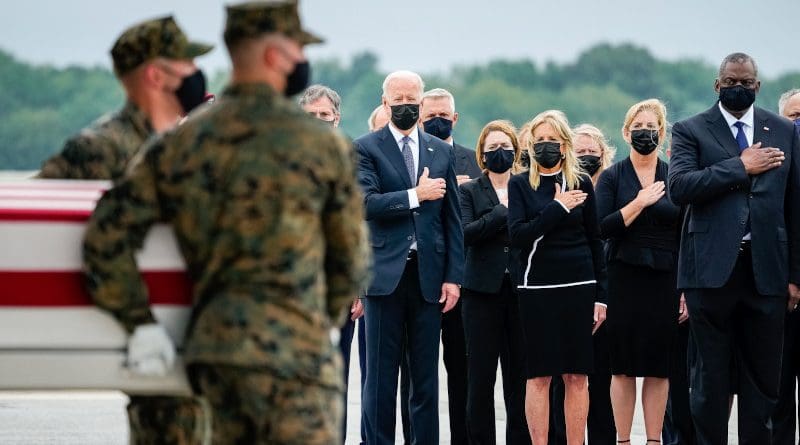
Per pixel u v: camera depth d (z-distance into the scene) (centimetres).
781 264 1475
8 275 903
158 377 904
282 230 870
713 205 1481
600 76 17238
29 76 15388
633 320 1614
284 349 862
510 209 1520
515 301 1582
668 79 17062
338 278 913
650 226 1614
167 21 1034
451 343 1627
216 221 874
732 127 1502
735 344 1505
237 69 898
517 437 1598
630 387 1627
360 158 1545
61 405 2066
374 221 1526
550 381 1553
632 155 1653
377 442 1516
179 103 1042
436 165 1543
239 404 867
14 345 905
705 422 1488
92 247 886
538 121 1521
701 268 1479
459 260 1530
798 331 1579
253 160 872
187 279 904
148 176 889
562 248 1513
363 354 1764
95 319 908
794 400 1595
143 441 988
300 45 906
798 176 1488
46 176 1026
